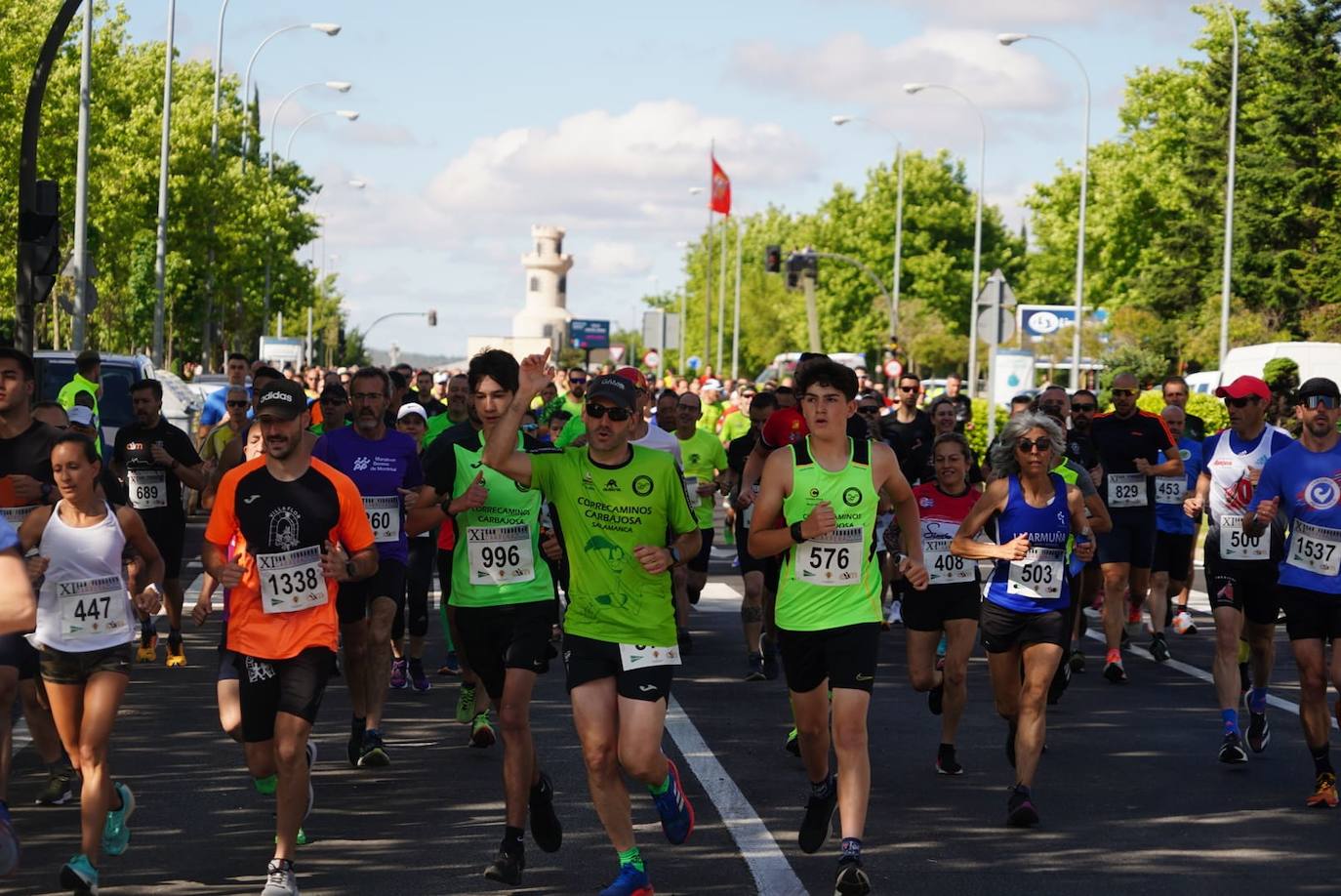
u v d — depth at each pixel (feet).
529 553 24.84
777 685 39.29
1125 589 41.37
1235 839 24.94
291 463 21.94
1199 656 45.37
